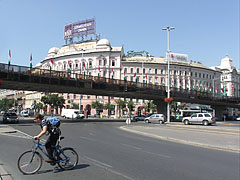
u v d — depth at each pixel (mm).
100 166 7262
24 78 28750
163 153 9938
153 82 81500
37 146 6539
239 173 6801
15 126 25656
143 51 88750
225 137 16281
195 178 6156
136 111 75875
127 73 79875
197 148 11898
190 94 48188
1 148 10500
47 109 87125
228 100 60375
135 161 8117
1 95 142750
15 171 6578
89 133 18906
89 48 82750
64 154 6844
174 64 84375
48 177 6012
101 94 42844
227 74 106188
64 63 84938
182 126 29281
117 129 24359
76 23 85000
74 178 5926
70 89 36344
